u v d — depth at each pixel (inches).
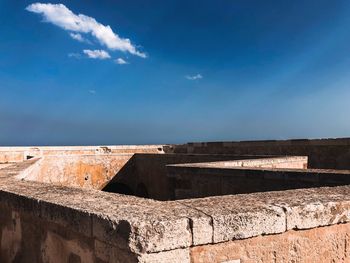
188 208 136.9
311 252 148.7
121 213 128.1
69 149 837.8
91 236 131.6
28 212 174.2
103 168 810.8
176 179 369.1
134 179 847.1
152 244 115.1
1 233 212.8
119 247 119.2
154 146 932.0
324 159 580.1
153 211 131.3
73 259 145.6
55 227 158.1
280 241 140.6
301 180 287.7
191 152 847.1
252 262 133.7
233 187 325.7
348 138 549.6
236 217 129.0
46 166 719.1
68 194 177.3
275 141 652.1
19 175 298.2
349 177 260.4
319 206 149.2
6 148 727.7
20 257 189.5
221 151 762.8
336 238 155.9
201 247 124.1
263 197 162.2
